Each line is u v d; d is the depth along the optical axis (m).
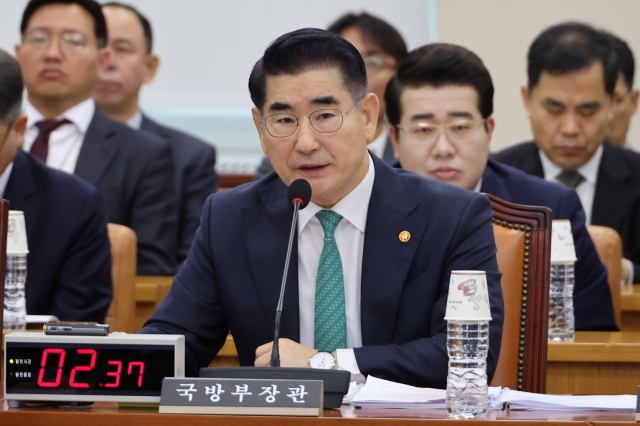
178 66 15.33
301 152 5.14
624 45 12.33
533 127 10.72
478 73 7.92
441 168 7.91
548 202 8.14
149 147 11.21
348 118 5.16
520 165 10.93
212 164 12.77
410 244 5.46
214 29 15.31
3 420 4.15
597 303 7.96
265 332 5.54
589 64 10.36
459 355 4.36
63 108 10.98
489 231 5.57
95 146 10.99
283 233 5.56
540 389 6.00
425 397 4.49
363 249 5.49
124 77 13.06
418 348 5.18
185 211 12.42
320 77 5.11
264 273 5.54
